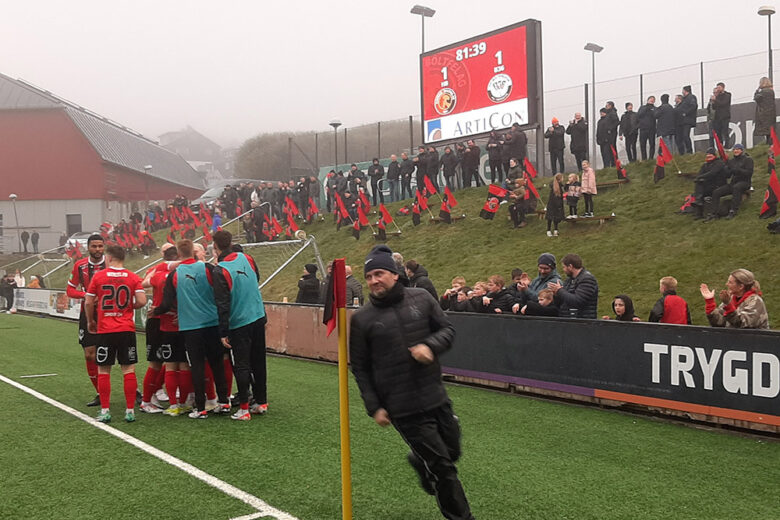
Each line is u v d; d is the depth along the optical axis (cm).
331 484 464
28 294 2305
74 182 5162
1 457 534
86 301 654
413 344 360
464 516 352
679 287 1338
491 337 834
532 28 2177
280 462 517
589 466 511
